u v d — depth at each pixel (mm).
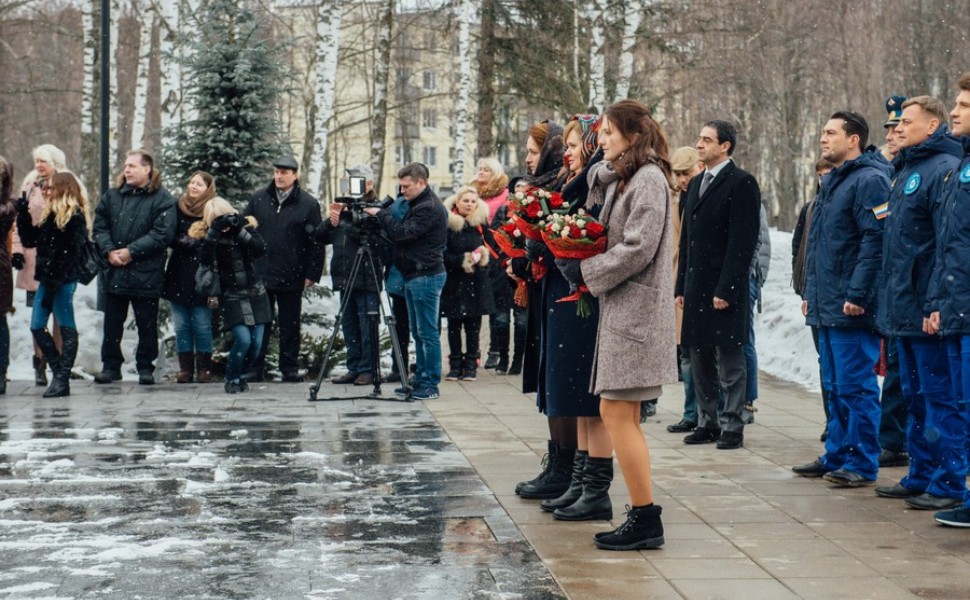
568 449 6387
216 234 10633
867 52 40812
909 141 6383
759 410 10125
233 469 7176
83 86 25062
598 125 6047
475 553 5305
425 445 8070
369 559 5191
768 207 53938
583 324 5863
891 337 6562
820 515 6129
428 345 10461
